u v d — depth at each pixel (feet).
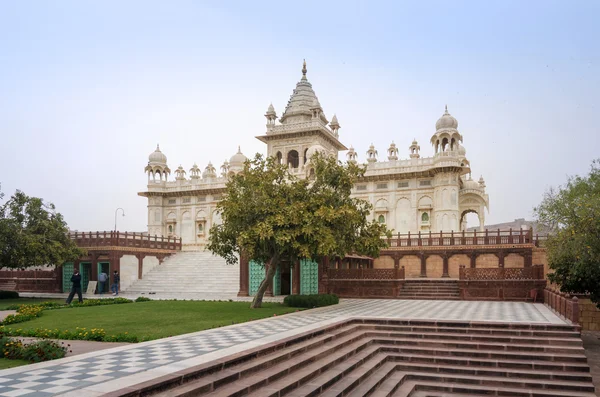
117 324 46.60
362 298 85.71
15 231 85.71
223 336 38.27
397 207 152.97
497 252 106.93
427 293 85.76
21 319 50.11
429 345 44.24
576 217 61.82
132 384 22.75
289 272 95.30
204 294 94.89
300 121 174.40
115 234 107.24
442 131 143.95
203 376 26.13
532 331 44.04
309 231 60.03
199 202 180.96
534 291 76.07
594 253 57.62
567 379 37.37
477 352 41.57
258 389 27.30
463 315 54.13
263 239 61.46
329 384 31.76
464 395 37.09
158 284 107.65
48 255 89.10
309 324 45.55
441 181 144.25
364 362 39.34
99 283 103.19
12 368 26.66
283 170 68.28
